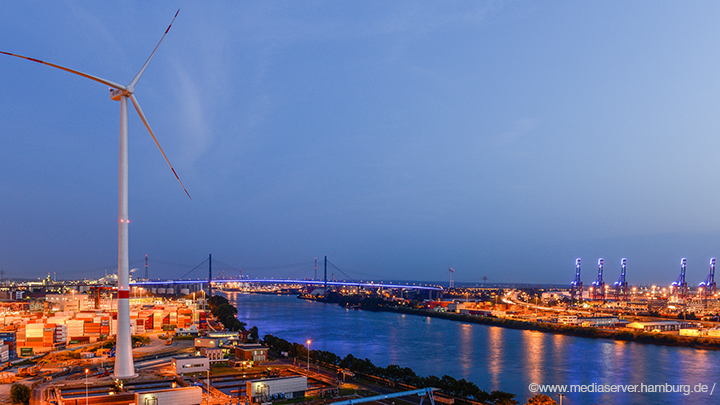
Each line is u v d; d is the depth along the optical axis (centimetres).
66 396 17038
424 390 15500
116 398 16650
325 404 16938
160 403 15850
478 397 18212
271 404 17088
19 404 16950
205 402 16962
